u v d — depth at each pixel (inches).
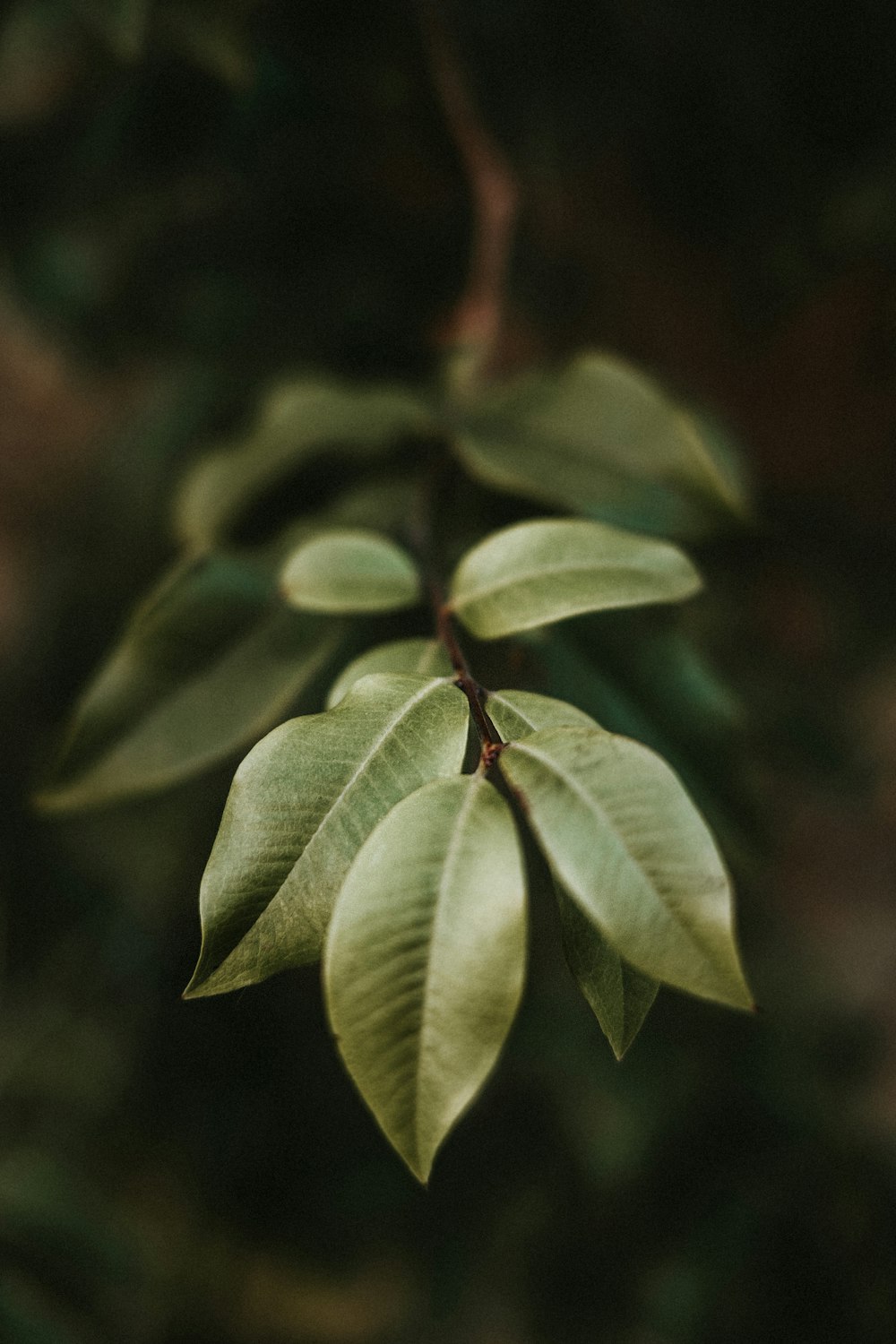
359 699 11.5
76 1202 26.9
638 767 10.6
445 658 12.9
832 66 23.2
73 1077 28.8
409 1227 29.0
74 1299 26.0
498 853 10.5
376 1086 10.1
